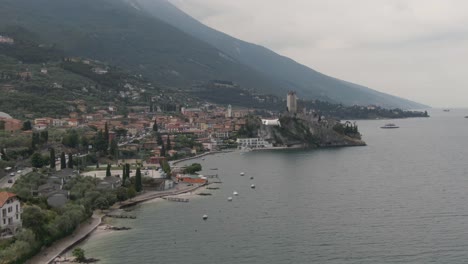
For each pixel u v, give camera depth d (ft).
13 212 529.04
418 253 513.86
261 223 640.17
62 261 492.13
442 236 567.18
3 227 514.27
